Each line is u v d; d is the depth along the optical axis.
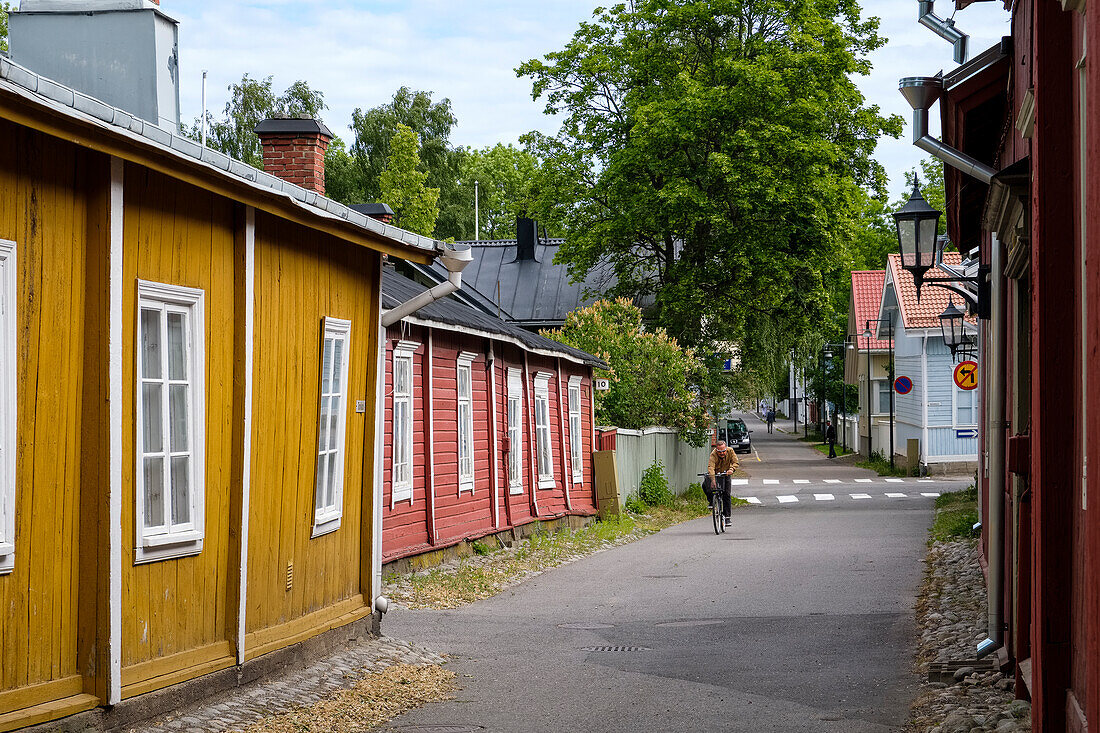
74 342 6.60
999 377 9.41
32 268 6.25
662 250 39.66
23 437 6.17
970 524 20.11
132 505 6.95
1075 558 5.36
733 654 10.46
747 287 36.72
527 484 22.44
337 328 10.17
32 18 9.02
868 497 33.59
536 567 17.98
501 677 9.53
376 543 10.96
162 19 9.13
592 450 27.89
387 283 15.50
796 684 9.05
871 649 10.46
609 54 37.94
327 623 9.76
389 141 55.66
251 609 8.44
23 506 6.17
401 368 16.06
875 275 56.12
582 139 38.91
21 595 6.15
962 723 7.07
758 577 15.99
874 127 36.41
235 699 7.90
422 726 7.79
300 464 9.34
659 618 12.73
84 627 6.61
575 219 39.44
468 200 59.16
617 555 19.83
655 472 31.47
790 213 35.00
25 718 5.99
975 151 12.59
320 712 7.93
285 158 14.39
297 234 9.25
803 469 49.88
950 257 44.09
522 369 22.44
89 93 8.99
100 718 6.55
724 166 33.69
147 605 7.12
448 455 18.00
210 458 7.86
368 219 9.63
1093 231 4.32
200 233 7.76
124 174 6.84
